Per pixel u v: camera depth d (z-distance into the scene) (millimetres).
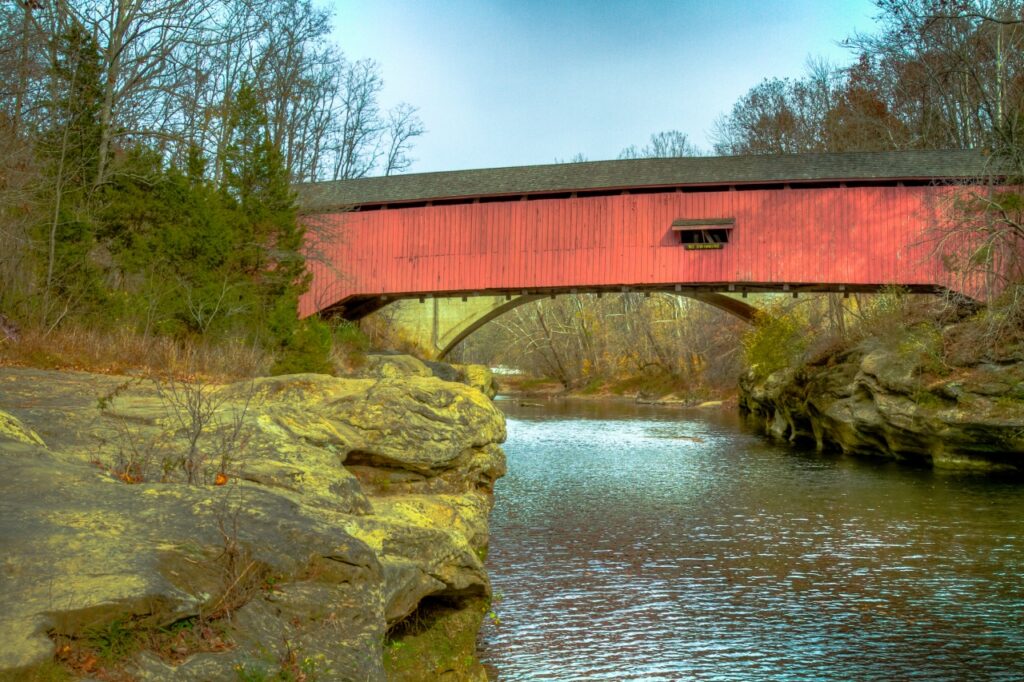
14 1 20141
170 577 3834
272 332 20594
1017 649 8742
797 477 20297
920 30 30766
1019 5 27688
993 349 21375
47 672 3143
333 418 9688
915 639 9031
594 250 28688
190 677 3451
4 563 3623
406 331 35969
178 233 20078
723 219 27500
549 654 8516
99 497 4645
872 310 29359
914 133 41844
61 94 21578
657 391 52250
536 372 67125
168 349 15812
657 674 8055
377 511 7637
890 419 22203
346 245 30688
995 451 20484
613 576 11359
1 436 5609
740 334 43469
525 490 18359
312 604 4191
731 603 10227
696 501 16984
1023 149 23281
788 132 49094
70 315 16938
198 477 5855
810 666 8297
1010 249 23328
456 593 6699
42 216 17734
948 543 13195
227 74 30250
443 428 9969
